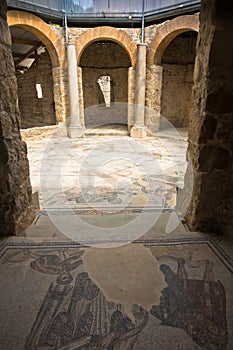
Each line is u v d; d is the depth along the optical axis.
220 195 1.87
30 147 6.64
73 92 7.58
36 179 4.00
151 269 1.47
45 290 1.31
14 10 6.01
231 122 1.77
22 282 1.37
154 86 7.72
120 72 10.41
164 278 1.40
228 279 1.39
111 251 1.65
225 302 1.24
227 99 1.73
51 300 1.25
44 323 1.13
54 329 1.10
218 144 1.80
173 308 1.20
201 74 1.83
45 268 1.48
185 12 6.43
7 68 1.82
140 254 1.61
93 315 1.17
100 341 1.05
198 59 1.90
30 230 2.05
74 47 7.24
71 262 1.54
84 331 1.09
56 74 7.62
